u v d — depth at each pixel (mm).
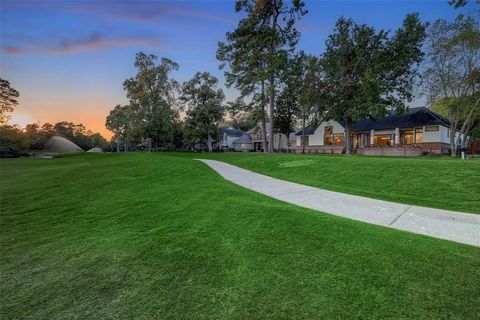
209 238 3578
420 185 7105
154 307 2129
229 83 25984
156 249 3297
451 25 18641
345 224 4031
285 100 33656
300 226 3941
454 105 20375
